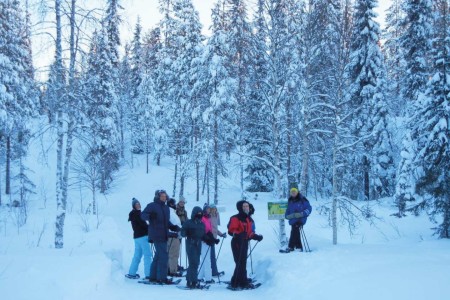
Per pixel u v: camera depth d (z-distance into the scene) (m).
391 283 7.08
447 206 15.61
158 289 9.53
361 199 27.78
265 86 15.68
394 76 31.59
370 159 24.88
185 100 34.22
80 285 7.36
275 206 13.62
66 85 13.85
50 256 9.29
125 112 49.41
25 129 18.05
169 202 12.51
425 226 19.75
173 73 36.16
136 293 8.63
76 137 14.71
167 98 39.12
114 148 33.00
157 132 44.16
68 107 14.20
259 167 34.00
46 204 32.03
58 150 14.20
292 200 12.27
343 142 15.62
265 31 15.23
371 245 12.60
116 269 10.80
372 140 24.44
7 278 7.11
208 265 11.22
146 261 11.30
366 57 24.58
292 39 15.87
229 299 8.46
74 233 18.42
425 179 16.28
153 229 10.64
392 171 26.97
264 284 9.84
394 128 26.11
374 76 25.00
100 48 15.38
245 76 15.91
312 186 25.98
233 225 10.28
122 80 47.62
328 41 14.18
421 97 18.20
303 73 15.02
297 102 15.81
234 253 10.22
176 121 35.25
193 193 37.62
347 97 14.82
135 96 51.75
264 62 15.63
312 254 10.66
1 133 23.23
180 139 35.50
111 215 29.98
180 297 8.48
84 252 11.62
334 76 14.09
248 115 16.97
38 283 7.05
